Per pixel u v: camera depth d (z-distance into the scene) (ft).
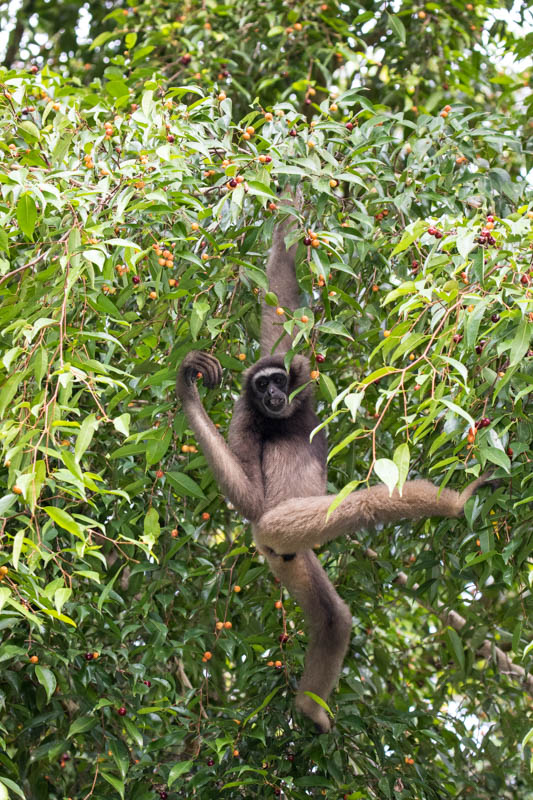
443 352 24.84
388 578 35.60
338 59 47.67
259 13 46.11
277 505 32.07
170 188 26.78
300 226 29.12
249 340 36.35
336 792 30.73
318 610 33.14
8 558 21.74
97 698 30.01
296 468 33.88
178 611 34.47
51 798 33.58
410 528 33.30
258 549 32.91
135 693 29.09
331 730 32.22
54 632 29.40
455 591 33.96
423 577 35.32
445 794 32.99
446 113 32.48
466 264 22.20
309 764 32.32
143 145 28.09
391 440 32.32
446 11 49.11
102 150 30.01
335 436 34.58
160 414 32.58
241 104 46.11
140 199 25.66
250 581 32.50
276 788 29.78
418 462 32.35
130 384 29.58
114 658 29.78
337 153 30.83
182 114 30.04
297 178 28.19
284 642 33.17
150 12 47.39
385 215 31.22
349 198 30.32
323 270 26.66
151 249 27.32
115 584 34.53
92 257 21.45
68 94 34.19
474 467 22.17
